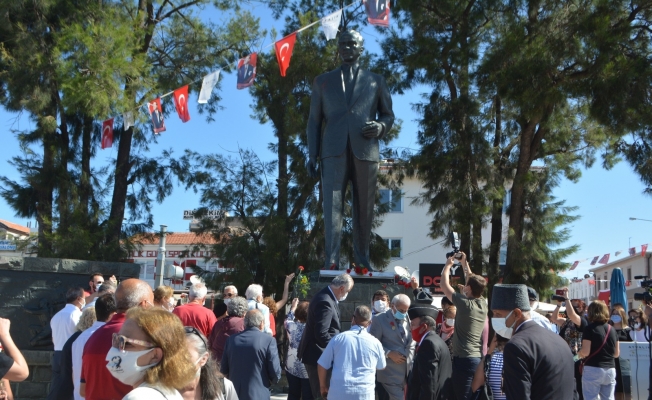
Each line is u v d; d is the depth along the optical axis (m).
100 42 17.45
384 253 20.17
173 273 21.36
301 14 19.48
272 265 18.64
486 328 7.50
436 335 7.20
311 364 7.61
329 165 11.55
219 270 20.62
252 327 6.86
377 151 11.73
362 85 11.78
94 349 4.45
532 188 19.61
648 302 12.60
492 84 17.34
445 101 19.39
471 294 7.21
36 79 18.02
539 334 4.59
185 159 21.80
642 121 14.69
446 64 19.03
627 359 10.41
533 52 15.62
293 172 20.02
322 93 11.88
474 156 18.61
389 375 7.93
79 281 11.66
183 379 2.93
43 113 18.97
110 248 18.67
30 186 19.50
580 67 16.61
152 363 2.90
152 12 21.39
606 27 14.97
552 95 15.24
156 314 2.98
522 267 18.20
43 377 11.16
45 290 11.44
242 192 20.27
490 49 18.00
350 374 6.38
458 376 6.97
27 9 18.75
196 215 20.36
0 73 18.28
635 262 42.97
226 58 21.30
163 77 20.70
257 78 20.53
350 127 11.58
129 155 21.70
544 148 19.50
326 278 10.87
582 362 8.80
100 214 19.59
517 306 4.93
